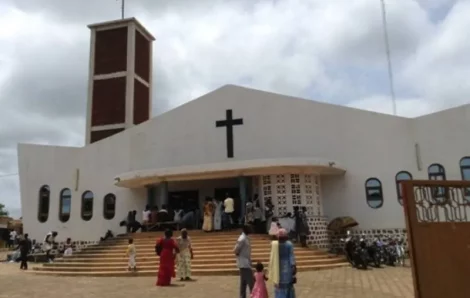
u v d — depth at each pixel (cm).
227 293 1159
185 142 2595
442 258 709
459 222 729
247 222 2066
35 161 2895
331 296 1088
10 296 1208
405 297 1065
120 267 1764
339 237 2295
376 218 2284
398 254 1977
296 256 1809
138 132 2706
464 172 2206
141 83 3559
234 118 2544
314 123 2438
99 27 3566
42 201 2842
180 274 1463
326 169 2242
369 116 2383
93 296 1165
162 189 2406
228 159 2494
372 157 2344
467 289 703
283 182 2228
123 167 2697
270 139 2469
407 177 2286
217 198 2511
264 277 884
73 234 2720
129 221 2402
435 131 2283
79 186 2775
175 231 2147
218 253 1794
